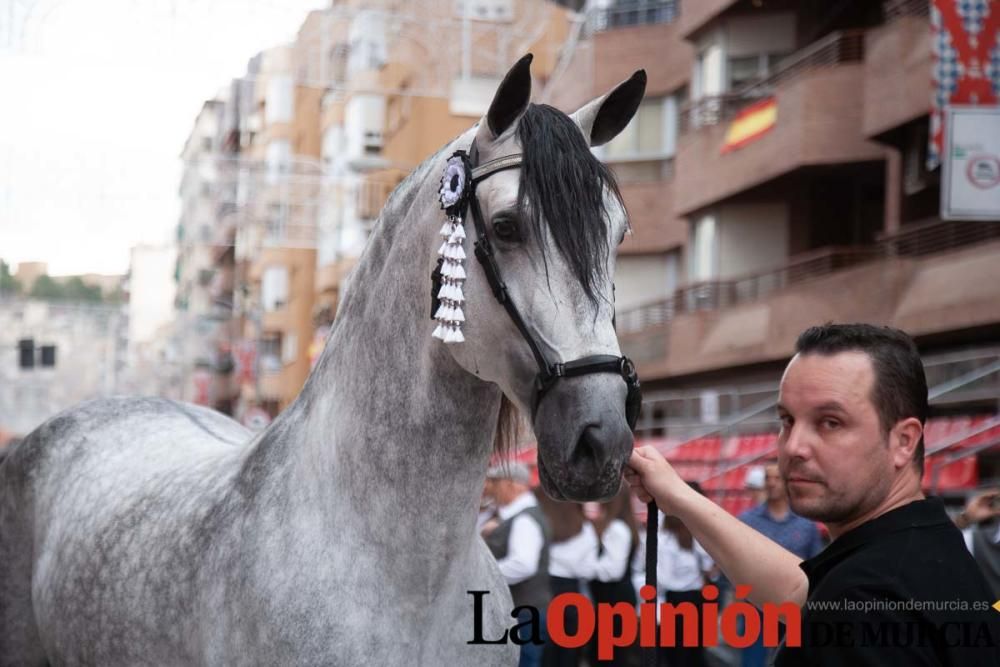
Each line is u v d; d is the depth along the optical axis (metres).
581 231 2.64
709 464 15.74
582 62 25.53
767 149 20.67
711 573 7.29
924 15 16.61
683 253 25.38
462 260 2.75
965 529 6.66
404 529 2.91
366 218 14.31
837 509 2.22
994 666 2.01
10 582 4.30
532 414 2.66
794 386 2.27
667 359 22.88
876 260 17.91
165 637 3.26
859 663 1.97
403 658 2.89
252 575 2.99
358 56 13.69
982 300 14.92
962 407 14.66
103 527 3.68
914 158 17.19
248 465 3.27
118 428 4.31
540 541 6.53
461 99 14.34
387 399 2.97
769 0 22.45
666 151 25.92
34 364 17.61
